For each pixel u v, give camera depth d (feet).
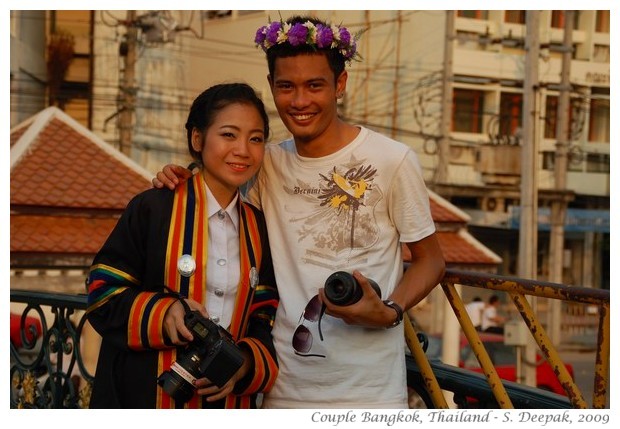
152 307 8.72
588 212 89.76
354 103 83.92
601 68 90.68
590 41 90.12
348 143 9.30
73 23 82.12
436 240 9.52
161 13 80.12
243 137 9.05
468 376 10.31
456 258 50.26
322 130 9.18
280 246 9.46
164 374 8.75
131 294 8.90
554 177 87.76
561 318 84.69
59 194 42.93
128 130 78.48
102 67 81.46
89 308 9.04
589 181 90.43
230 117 9.04
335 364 9.07
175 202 9.12
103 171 44.96
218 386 8.75
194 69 83.76
